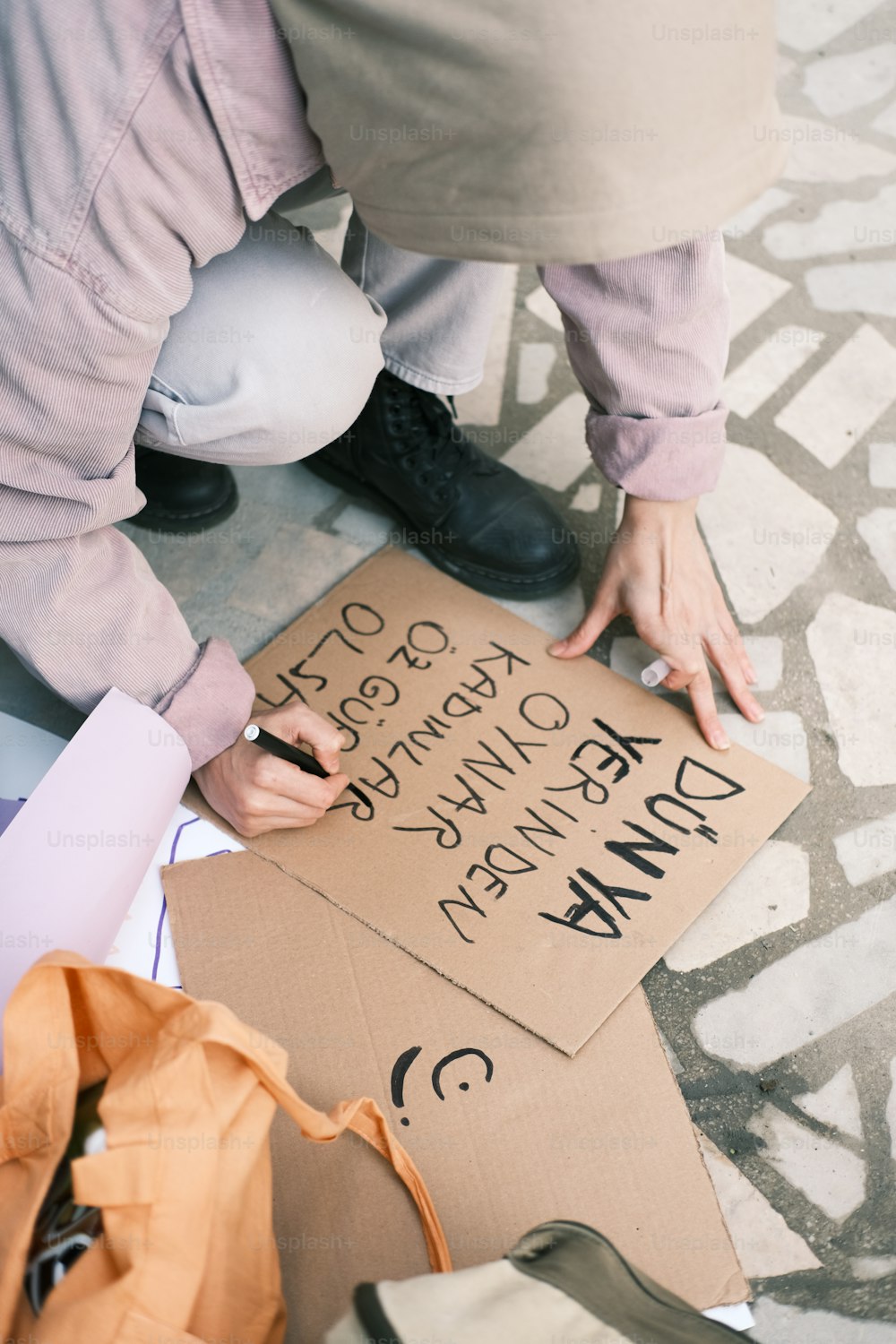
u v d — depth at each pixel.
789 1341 0.89
